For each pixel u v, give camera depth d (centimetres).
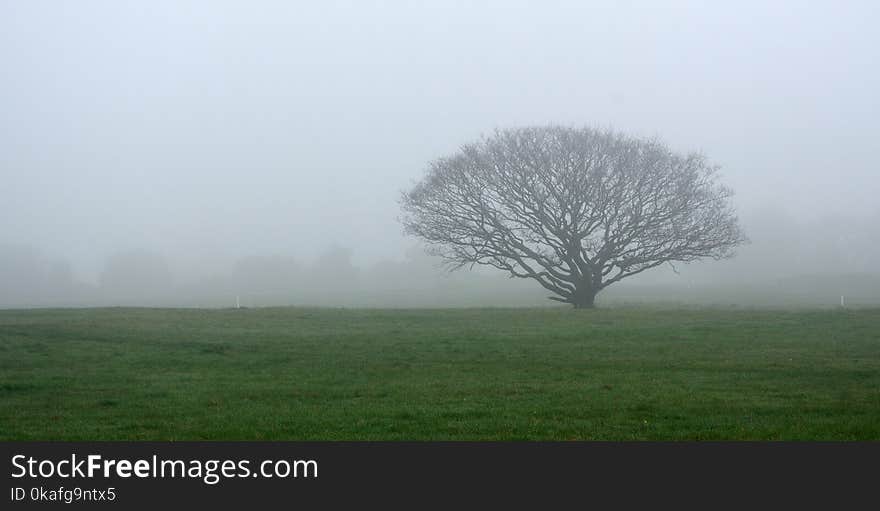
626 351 2736
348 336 3238
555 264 5475
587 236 5378
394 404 1816
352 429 1577
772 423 1590
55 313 4266
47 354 2716
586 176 5284
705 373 2248
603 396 1886
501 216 5522
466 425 1598
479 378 2195
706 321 3759
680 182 5328
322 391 2002
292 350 2814
